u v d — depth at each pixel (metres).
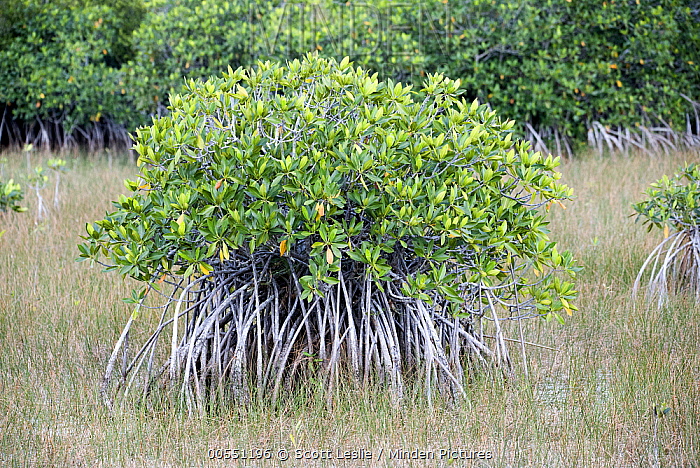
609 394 7.48
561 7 19.75
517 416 7.01
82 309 9.80
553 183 7.33
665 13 19.80
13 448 6.54
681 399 7.23
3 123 23.53
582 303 9.88
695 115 20.48
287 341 7.27
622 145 20.31
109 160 20.95
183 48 20.42
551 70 19.22
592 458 6.45
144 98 20.77
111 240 7.46
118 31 23.36
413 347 7.61
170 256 7.21
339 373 7.29
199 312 7.42
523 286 7.78
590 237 12.44
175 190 6.91
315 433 6.80
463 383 7.60
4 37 21.88
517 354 8.52
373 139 6.95
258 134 6.96
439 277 6.92
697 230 10.13
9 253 12.08
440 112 7.88
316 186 6.52
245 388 7.19
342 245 6.67
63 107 22.45
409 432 6.78
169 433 6.75
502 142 7.35
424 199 6.88
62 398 7.49
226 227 6.64
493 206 7.11
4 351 8.57
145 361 8.46
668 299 9.86
